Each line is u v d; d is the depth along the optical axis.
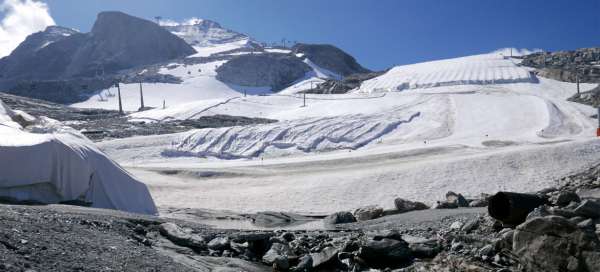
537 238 10.16
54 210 14.60
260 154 61.84
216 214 25.45
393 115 77.94
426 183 37.31
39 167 22.72
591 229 10.15
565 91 105.12
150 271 9.21
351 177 39.62
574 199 14.34
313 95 115.75
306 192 36.78
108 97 191.25
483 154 43.53
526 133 61.97
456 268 10.85
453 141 59.72
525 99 82.25
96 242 10.32
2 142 22.56
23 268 7.38
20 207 14.15
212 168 47.97
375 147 62.41
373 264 12.17
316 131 68.31
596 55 143.62
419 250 12.77
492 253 11.55
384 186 37.16
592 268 9.11
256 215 24.48
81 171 24.05
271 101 110.56
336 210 32.62
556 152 42.06
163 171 46.44
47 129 31.02
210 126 80.50
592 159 40.38
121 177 26.25
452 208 22.91
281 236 15.08
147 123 85.31
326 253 12.37
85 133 69.62
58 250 8.80
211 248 12.91
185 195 37.41
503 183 36.69
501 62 136.50
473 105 81.06
